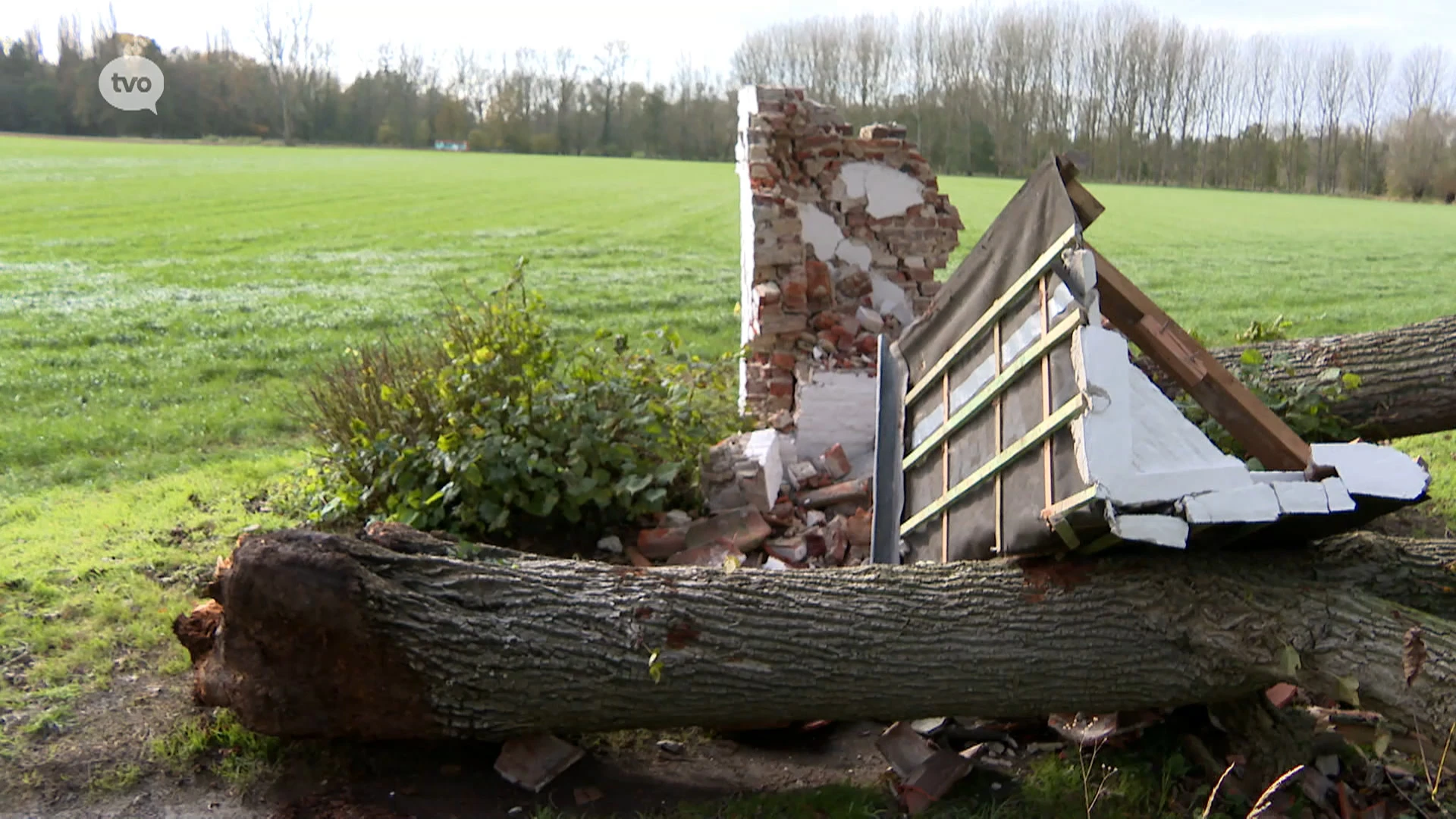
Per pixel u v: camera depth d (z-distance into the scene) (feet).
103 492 28.14
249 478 29.12
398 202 125.18
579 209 125.70
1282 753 16.62
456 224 105.70
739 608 16.17
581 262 82.38
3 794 15.37
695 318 58.34
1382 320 64.80
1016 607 16.34
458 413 24.16
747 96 32.60
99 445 32.24
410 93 290.76
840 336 30.32
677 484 26.55
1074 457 15.72
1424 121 216.95
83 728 16.98
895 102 254.06
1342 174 233.76
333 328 51.98
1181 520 14.73
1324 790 16.15
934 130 241.76
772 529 25.27
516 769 16.35
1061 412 16.01
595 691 15.67
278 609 14.71
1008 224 20.70
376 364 26.73
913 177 31.35
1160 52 242.78
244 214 106.52
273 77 272.51
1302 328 61.98
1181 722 17.85
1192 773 16.83
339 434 26.23
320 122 276.41
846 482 27.25
